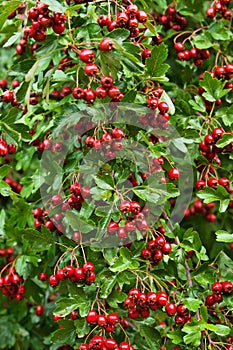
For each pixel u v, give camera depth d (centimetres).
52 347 91
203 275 82
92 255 81
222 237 82
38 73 83
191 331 78
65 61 87
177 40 96
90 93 77
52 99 90
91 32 82
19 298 89
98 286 79
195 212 97
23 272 88
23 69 83
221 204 83
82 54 76
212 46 91
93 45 80
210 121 85
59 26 78
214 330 78
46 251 90
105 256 79
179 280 82
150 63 81
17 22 89
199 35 90
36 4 78
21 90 82
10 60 112
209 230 101
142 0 82
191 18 97
